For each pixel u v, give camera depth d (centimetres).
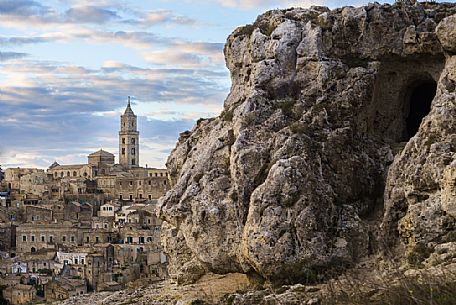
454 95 3425
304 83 3759
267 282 3428
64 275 14362
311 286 3212
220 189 3681
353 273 3189
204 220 3653
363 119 3750
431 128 3409
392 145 3781
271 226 3356
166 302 3659
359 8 3819
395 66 3828
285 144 3522
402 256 3319
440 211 3247
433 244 3231
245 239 3412
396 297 2656
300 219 3353
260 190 3425
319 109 3669
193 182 3809
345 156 3588
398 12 3781
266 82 3788
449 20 3556
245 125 3697
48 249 16475
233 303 3278
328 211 3431
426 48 3697
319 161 3519
